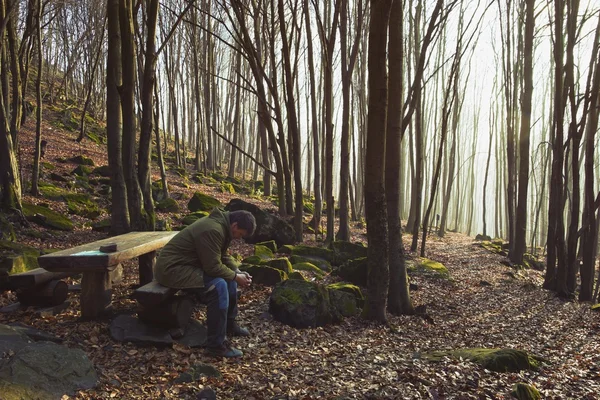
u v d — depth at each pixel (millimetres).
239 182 24516
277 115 13320
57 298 5223
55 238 9727
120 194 8844
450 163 24281
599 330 7535
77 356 3732
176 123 22891
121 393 3514
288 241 12000
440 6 8648
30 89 29781
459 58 11789
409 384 4043
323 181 19844
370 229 6480
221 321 4387
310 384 3979
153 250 5676
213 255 4340
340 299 6684
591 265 10445
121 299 5711
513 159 16578
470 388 4086
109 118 8758
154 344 4367
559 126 10797
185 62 27250
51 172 15148
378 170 6293
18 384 3217
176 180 20000
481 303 9219
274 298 5980
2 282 5457
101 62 26172
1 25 10109
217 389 3729
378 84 6008
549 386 4484
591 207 10359
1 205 9703
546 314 8703
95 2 23125
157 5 8312
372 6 5859
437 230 26375
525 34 14562
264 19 13477
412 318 7188
